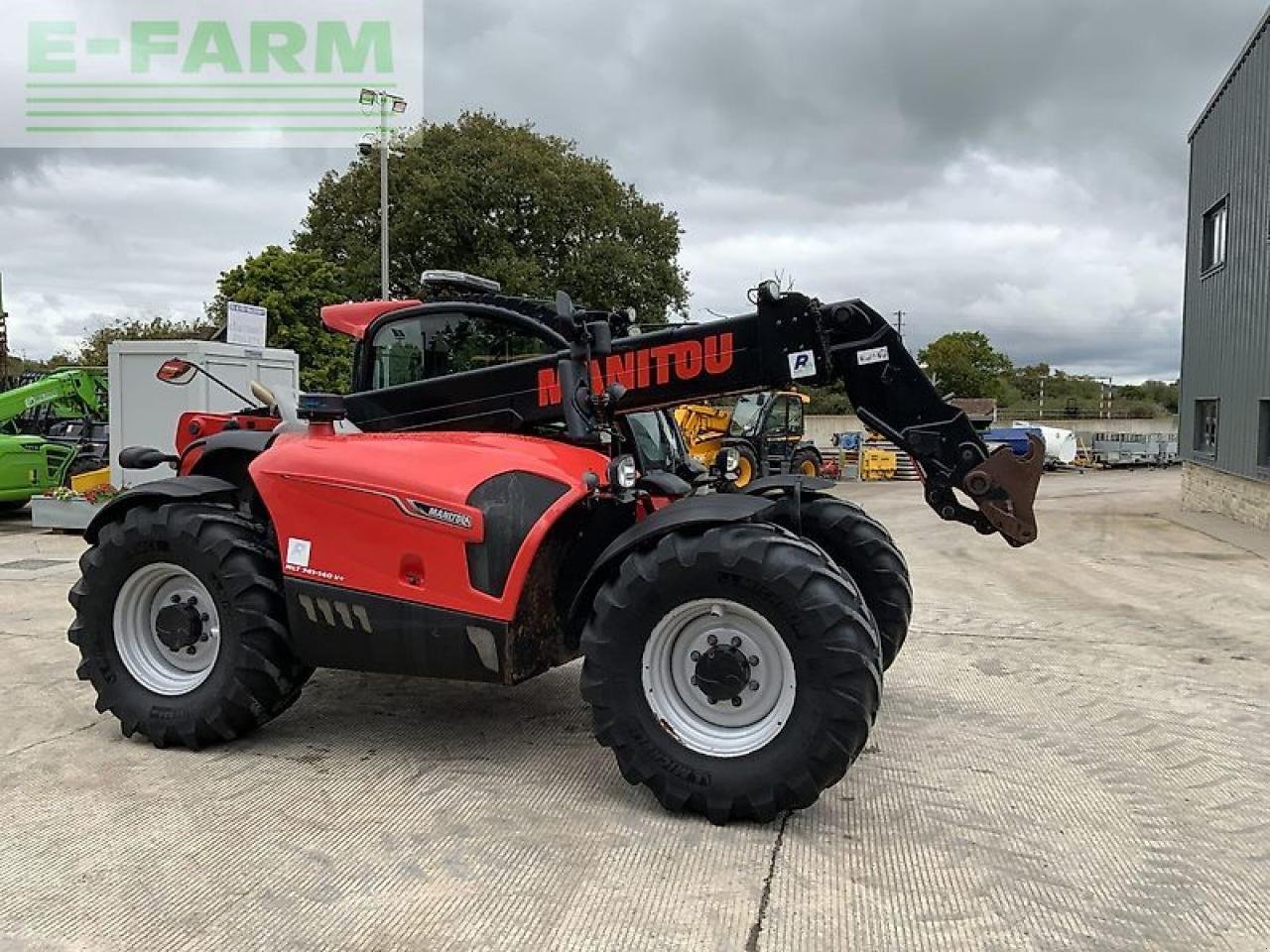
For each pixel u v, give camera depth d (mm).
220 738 4125
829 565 3369
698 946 2635
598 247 28750
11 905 2822
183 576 4199
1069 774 3926
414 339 4914
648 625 3434
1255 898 2930
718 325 4324
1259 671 5574
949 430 4219
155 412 11477
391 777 3830
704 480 5566
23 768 3922
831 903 2865
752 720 3422
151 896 2879
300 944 2631
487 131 29281
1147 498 19812
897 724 4539
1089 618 7102
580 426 4176
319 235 29500
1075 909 2852
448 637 3740
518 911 2807
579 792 3689
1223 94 15156
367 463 3875
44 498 11547
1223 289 15156
